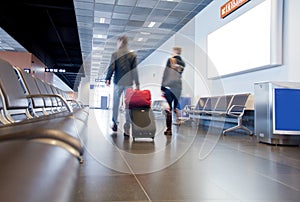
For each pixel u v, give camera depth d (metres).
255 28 4.50
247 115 4.76
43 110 2.14
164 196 1.24
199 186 1.42
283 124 3.37
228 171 1.80
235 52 5.15
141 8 6.96
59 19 7.74
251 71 4.77
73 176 0.29
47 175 0.24
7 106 1.22
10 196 0.20
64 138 0.32
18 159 0.24
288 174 1.74
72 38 9.88
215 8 6.17
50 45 11.17
